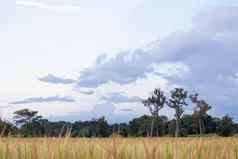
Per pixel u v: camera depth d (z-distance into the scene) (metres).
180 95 92.69
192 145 7.82
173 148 7.38
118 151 6.52
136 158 6.77
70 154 6.61
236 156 8.09
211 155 7.96
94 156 6.55
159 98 87.06
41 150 6.58
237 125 93.19
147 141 7.47
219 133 93.00
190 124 93.62
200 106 94.62
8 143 6.70
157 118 80.00
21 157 6.29
